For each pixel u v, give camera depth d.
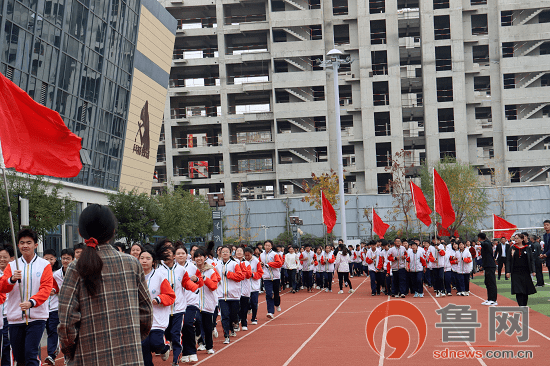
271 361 10.39
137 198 36.84
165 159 81.06
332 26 77.56
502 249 30.38
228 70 79.56
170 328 9.69
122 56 46.97
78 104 40.06
